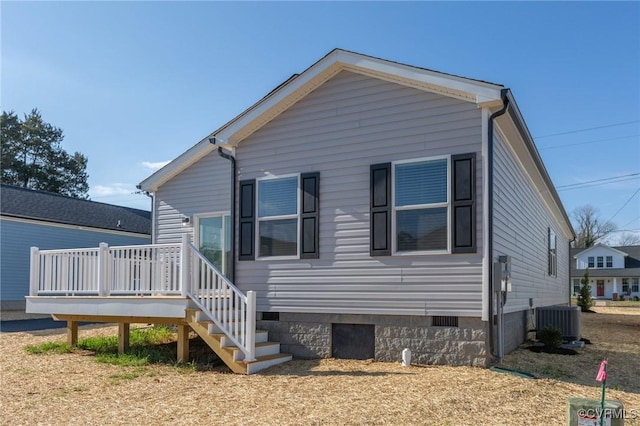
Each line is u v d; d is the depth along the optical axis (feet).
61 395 22.85
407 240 28.50
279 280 31.86
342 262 30.14
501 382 23.26
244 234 33.32
